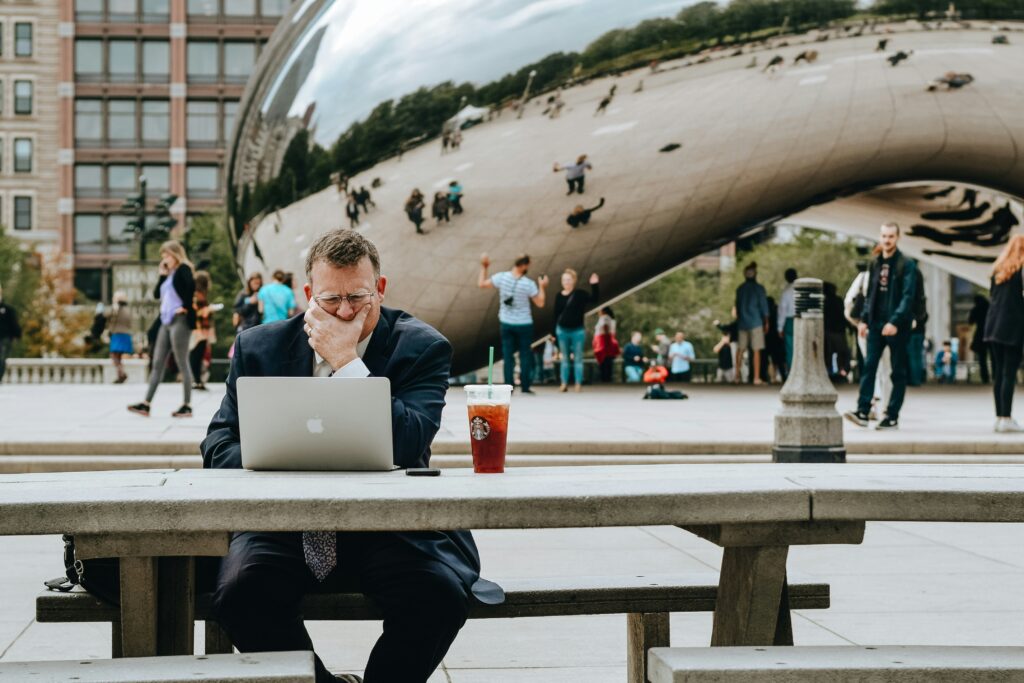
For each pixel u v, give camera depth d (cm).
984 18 1897
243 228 2056
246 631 283
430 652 283
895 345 1113
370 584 285
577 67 1877
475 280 1947
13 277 5938
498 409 280
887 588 532
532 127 1894
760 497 240
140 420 1204
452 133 1898
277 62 2020
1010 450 1005
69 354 5984
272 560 285
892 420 1123
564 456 965
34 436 998
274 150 1983
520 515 232
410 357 320
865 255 5375
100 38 6712
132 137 6731
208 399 1672
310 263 310
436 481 253
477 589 290
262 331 323
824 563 598
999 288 1068
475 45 1903
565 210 1912
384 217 1933
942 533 695
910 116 1928
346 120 1927
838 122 1922
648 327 5516
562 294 1883
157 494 232
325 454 279
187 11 6719
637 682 328
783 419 816
